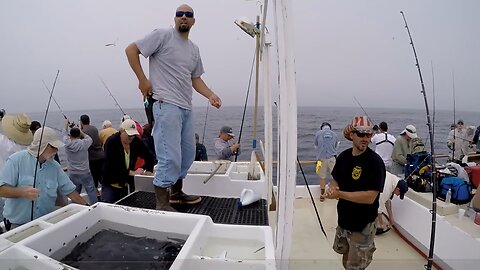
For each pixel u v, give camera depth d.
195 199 2.47
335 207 4.13
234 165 3.79
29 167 2.07
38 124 4.77
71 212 1.77
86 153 4.55
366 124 2.16
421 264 2.85
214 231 1.58
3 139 3.34
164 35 1.98
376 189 2.18
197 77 2.40
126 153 3.23
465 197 2.86
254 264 1.25
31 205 2.06
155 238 1.58
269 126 2.70
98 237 1.60
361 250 2.34
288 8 1.00
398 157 5.08
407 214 3.26
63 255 1.44
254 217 2.18
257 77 3.09
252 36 2.88
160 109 2.02
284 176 1.12
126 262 1.38
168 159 2.05
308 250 2.90
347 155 2.37
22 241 1.32
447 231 2.63
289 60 1.03
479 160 4.55
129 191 3.41
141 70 2.01
